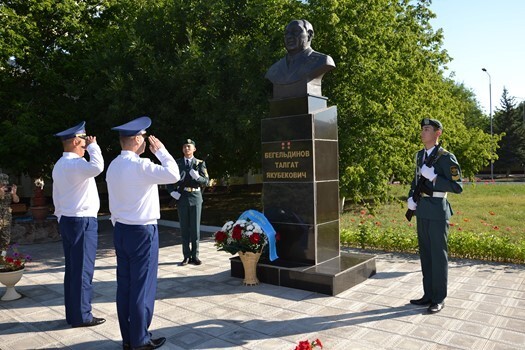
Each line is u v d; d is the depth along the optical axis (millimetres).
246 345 3771
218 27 12180
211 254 7996
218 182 26750
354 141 11070
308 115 5680
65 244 4383
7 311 4941
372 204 17156
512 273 6043
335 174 6098
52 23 13984
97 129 13023
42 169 14938
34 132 12617
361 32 10938
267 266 5695
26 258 5684
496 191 21906
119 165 3637
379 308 4645
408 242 7598
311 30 6020
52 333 4215
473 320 4227
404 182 12477
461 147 16188
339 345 3695
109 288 5789
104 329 4297
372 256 6121
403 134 11688
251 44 11156
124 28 13375
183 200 6957
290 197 5867
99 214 16109
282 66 6074
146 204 3648
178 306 4883
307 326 4168
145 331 3670
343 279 5297
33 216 10023
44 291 5805
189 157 7008
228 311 4672
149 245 3666
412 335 3883
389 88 11266
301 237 5777
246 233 5500
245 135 10922
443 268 4488
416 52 12117
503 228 10617
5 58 12758
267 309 4699
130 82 11094
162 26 11953
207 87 10156
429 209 4539
